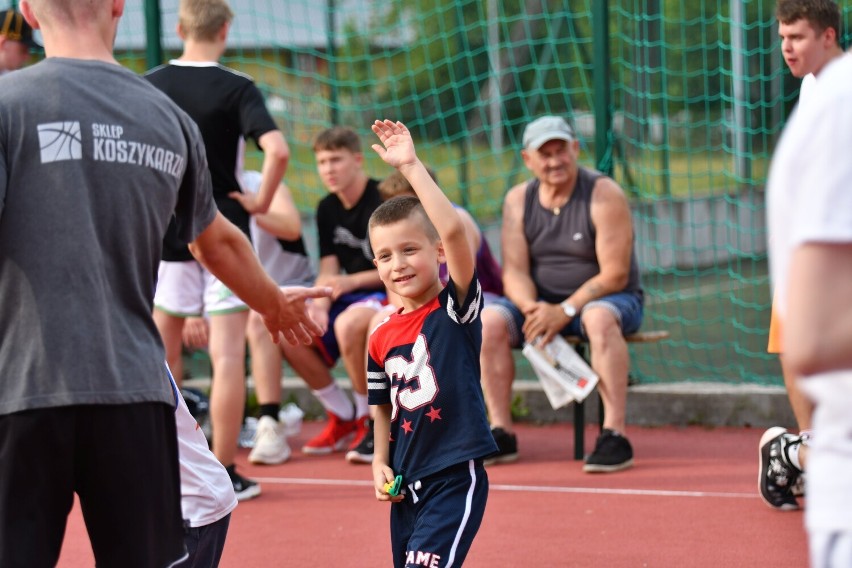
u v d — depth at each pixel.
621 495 13.52
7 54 15.91
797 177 4.36
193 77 14.48
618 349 14.91
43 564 6.36
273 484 14.70
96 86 6.61
